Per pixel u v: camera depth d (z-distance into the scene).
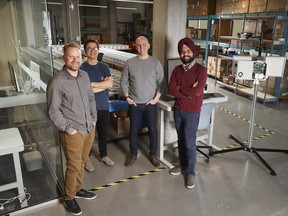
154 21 3.16
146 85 2.61
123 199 2.33
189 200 2.32
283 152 3.16
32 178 2.61
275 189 2.49
